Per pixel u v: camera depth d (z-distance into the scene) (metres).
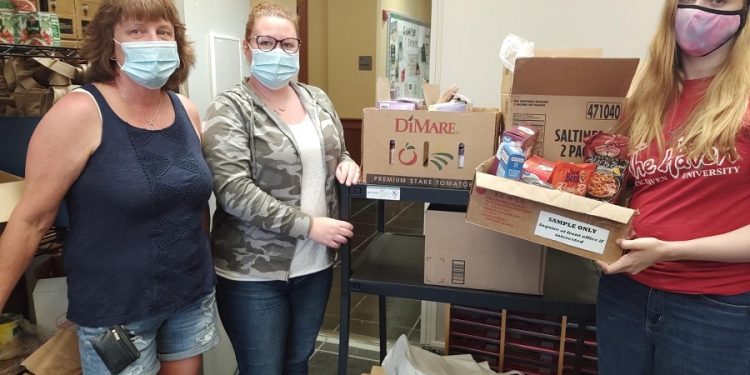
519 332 2.28
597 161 1.26
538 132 1.37
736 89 1.07
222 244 1.57
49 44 1.58
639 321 1.23
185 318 1.44
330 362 2.62
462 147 1.46
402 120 1.49
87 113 1.20
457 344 2.39
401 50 6.35
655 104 1.20
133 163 1.25
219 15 2.15
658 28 1.19
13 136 1.77
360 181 1.57
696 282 1.13
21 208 1.21
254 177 1.50
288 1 3.11
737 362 1.12
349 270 1.67
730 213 1.09
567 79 1.31
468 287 1.60
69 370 1.45
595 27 2.24
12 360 1.61
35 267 1.81
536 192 1.20
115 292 1.27
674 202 1.14
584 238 1.18
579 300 1.52
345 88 5.74
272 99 1.56
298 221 1.45
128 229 1.26
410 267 1.78
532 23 2.30
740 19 1.07
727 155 1.06
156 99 1.34
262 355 1.62
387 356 2.09
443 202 1.50
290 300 1.69
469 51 2.41
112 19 1.24
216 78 2.13
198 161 1.37
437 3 2.40
